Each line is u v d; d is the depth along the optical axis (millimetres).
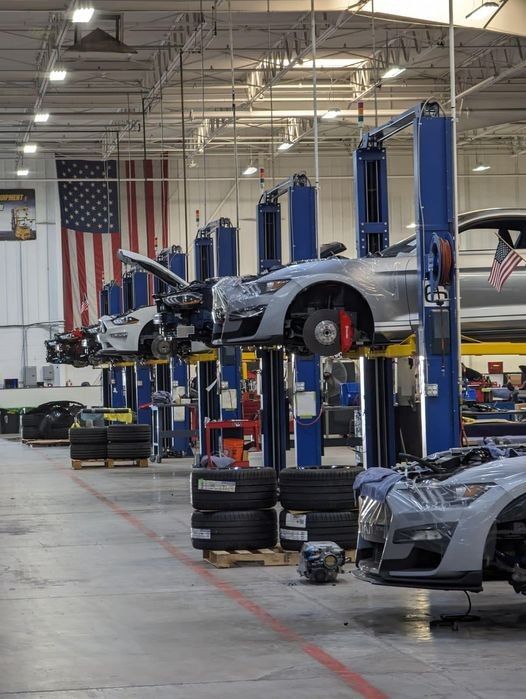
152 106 42812
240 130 49875
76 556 13539
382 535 9141
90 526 16641
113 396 40656
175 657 8117
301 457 19156
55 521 17422
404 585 8906
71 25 31312
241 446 24000
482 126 44531
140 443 29656
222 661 7949
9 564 13008
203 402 26828
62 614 9898
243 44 36969
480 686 7059
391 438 17312
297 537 12312
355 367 34219
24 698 7047
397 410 19297
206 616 9633
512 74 39281
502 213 16359
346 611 9703
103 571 12312
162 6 29062
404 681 7219
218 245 24891
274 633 8852
